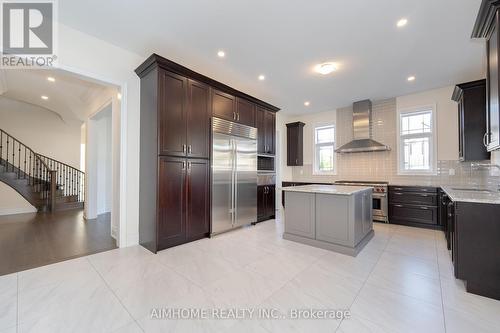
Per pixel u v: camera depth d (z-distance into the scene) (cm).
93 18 239
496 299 184
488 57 207
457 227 202
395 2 214
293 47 293
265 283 208
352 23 245
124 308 170
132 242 308
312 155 610
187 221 314
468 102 328
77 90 416
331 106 550
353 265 247
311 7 221
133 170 310
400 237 348
